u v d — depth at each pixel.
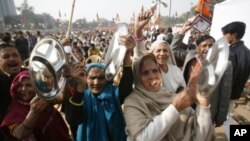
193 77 2.19
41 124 2.34
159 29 15.82
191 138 2.30
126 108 2.31
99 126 2.46
